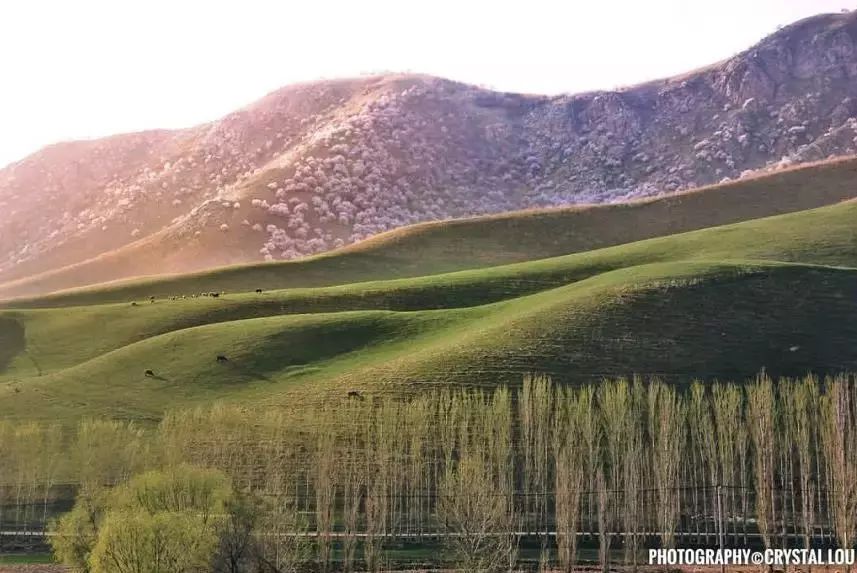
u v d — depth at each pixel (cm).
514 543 8562
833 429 8656
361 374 12900
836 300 13650
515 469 10112
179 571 6200
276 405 12156
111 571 6188
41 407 12706
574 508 7956
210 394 13000
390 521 9306
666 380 11812
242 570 6700
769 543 8000
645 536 8719
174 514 6397
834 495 8338
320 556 8088
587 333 13050
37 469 9912
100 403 12812
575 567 7994
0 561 8281
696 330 12975
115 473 9612
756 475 9288
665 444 8850
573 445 9375
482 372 12219
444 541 8369
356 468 9644
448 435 10394
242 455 10044
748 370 12006
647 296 13938
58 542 7162
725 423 9631
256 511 6925
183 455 9556
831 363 12112
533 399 10425
